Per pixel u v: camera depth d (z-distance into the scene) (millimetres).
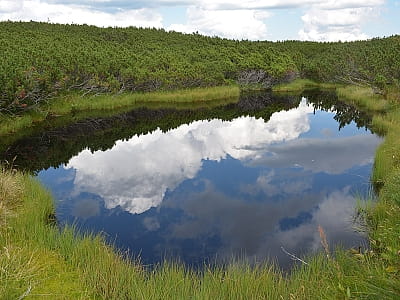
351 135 22609
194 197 12930
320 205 11781
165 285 6312
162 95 37281
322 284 5605
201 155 18875
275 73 50094
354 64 46500
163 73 38781
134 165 17016
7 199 9914
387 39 59719
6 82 22234
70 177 15039
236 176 15305
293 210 11516
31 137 21188
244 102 38281
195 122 28125
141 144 21188
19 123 22625
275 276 6996
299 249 8891
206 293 5922
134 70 36938
